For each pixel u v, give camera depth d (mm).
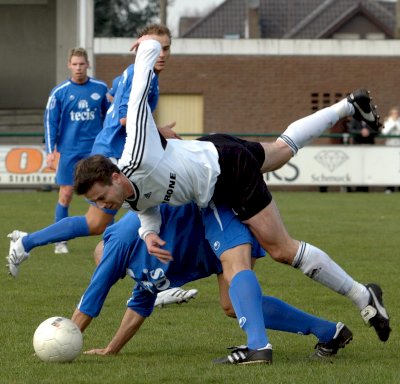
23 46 88688
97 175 15586
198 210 17141
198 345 18672
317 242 36906
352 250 34500
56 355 16562
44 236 18219
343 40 88062
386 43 88062
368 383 14875
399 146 66375
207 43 88438
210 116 88938
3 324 20688
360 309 17141
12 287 25938
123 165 15883
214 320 21406
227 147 16656
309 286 26531
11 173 65188
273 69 88562
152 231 16641
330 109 19500
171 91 88812
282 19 164625
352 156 66250
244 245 16438
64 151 32688
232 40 88312
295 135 18719
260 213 16547
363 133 66375
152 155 15852
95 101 32656
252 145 17984
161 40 23234
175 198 16250
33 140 81812
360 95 19531
